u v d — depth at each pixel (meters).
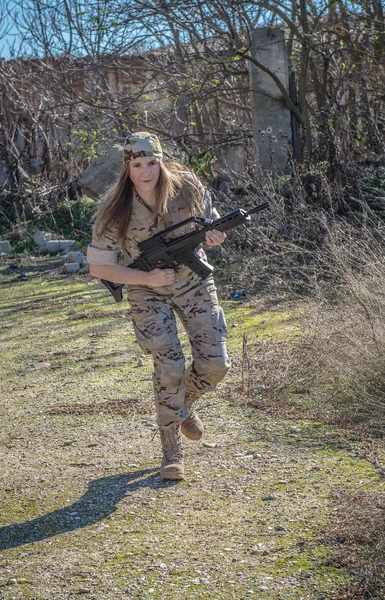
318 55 11.65
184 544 3.18
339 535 3.09
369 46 11.40
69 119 14.40
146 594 2.81
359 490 3.50
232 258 8.95
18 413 5.24
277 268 8.05
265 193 9.37
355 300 5.35
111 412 5.07
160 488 3.78
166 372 3.73
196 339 3.82
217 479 3.83
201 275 3.69
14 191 14.71
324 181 8.77
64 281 10.42
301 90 10.74
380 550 2.91
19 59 15.85
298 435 4.32
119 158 13.57
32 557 3.19
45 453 4.44
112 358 6.44
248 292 8.30
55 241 12.85
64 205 14.05
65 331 7.58
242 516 3.39
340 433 4.27
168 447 3.89
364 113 11.20
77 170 14.86
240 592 2.76
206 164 11.74
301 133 10.62
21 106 15.36
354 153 10.25
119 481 3.92
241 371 5.57
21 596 2.87
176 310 3.84
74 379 5.94
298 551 3.02
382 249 6.41
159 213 3.64
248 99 12.95
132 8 10.76
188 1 10.48
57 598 2.83
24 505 3.73
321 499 3.47
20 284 10.55
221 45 11.16
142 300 3.76
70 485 3.93
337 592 2.70
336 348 4.97
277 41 10.74
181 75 11.57
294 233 8.43
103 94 12.27
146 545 3.20
